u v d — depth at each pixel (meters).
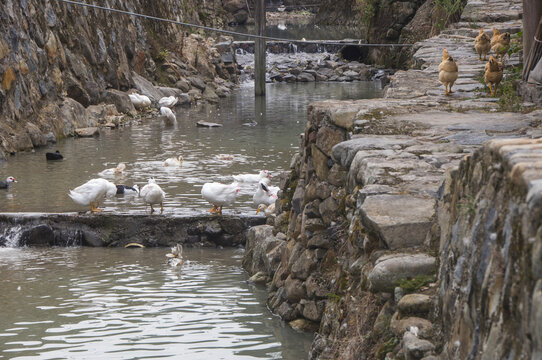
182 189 15.13
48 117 22.00
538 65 8.97
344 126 7.79
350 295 5.74
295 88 37.81
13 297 9.13
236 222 12.11
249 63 44.59
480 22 21.09
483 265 3.52
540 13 9.77
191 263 10.93
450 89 9.88
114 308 8.70
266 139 21.98
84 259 11.17
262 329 7.89
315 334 7.32
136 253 11.62
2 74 19.64
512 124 7.46
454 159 6.14
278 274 8.84
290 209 9.83
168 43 34.69
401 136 7.05
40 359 7.08
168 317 8.32
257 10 33.84
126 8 30.44
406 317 4.38
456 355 3.73
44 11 23.06
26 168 17.48
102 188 12.41
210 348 7.36
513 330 3.05
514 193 3.23
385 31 43.16
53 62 23.28
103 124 24.73
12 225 12.23
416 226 4.86
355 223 5.88
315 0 76.25
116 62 28.33
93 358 7.09
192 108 30.31
